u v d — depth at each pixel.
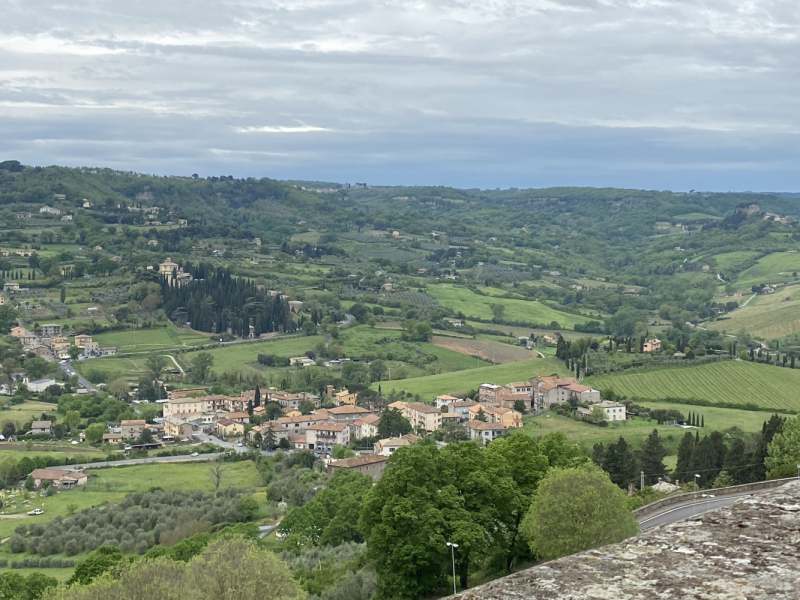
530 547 61.88
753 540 10.05
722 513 10.88
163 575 59.69
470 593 9.49
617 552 10.11
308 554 96.31
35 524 131.00
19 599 89.94
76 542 121.12
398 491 65.69
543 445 80.69
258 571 60.16
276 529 116.31
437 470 67.06
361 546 96.94
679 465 120.94
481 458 69.62
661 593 9.01
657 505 82.19
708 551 9.86
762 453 116.19
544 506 59.78
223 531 113.56
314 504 112.31
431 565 62.81
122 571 62.84
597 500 58.81
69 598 58.75
